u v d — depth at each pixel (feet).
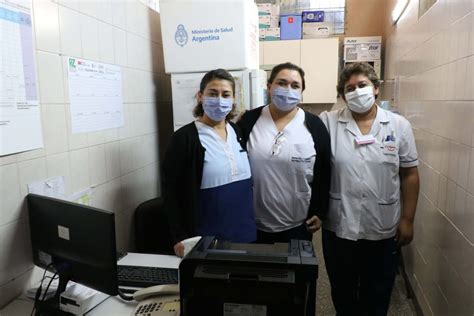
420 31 8.34
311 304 2.97
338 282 6.26
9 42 4.03
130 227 6.97
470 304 4.98
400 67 10.77
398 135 5.86
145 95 7.51
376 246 6.07
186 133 5.24
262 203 5.92
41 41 4.53
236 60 7.13
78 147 5.32
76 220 3.83
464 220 5.28
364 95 5.67
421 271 7.82
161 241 7.04
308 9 14.67
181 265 3.07
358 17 14.60
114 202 6.38
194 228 5.22
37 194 4.51
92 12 5.59
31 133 4.38
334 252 6.23
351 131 5.92
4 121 4.00
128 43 6.76
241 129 6.04
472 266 4.92
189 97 7.34
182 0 7.09
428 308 7.17
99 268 3.70
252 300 2.96
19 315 4.05
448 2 6.24
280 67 5.82
